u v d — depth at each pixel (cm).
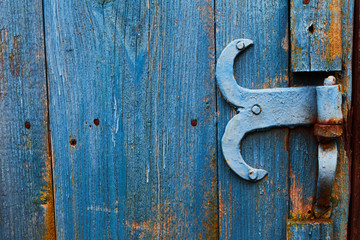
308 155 66
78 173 69
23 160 70
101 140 69
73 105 69
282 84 66
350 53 64
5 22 69
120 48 68
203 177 68
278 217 67
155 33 68
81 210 69
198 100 68
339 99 62
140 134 68
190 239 69
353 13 64
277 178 67
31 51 69
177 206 69
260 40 66
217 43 67
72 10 68
